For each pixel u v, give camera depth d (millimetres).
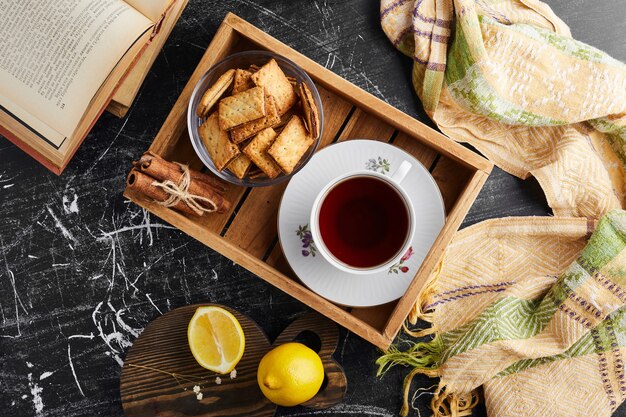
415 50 870
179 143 805
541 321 874
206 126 759
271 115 740
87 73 772
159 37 824
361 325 776
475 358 867
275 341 852
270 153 740
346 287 797
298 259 794
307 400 844
